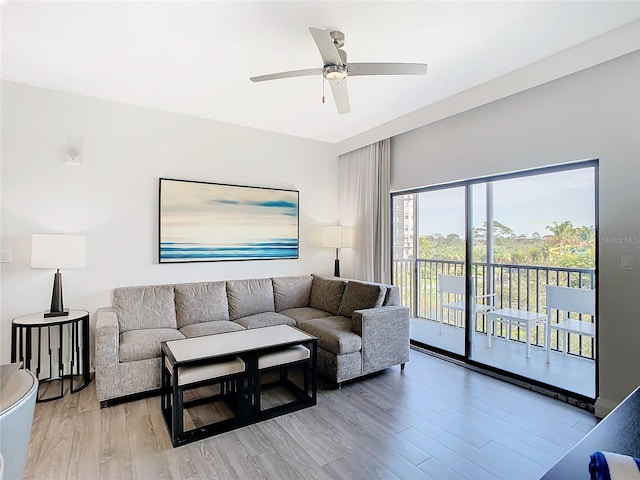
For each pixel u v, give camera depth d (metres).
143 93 3.42
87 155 3.48
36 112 3.26
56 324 2.91
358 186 4.90
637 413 0.95
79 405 2.82
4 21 2.26
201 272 4.10
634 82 2.49
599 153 2.67
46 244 2.98
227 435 2.39
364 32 2.39
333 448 2.24
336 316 3.96
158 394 3.06
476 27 2.36
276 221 4.63
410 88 3.33
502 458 2.15
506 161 3.28
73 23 2.29
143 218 3.76
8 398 1.05
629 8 2.17
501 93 3.11
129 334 3.14
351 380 3.33
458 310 3.92
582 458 0.76
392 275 4.71
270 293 4.28
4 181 3.15
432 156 4.00
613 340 2.60
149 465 2.07
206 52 2.65
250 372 2.56
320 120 4.24
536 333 3.23
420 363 3.80
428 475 2.00
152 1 2.06
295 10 2.15
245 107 3.80
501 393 3.04
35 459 2.11
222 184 4.21
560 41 2.55
